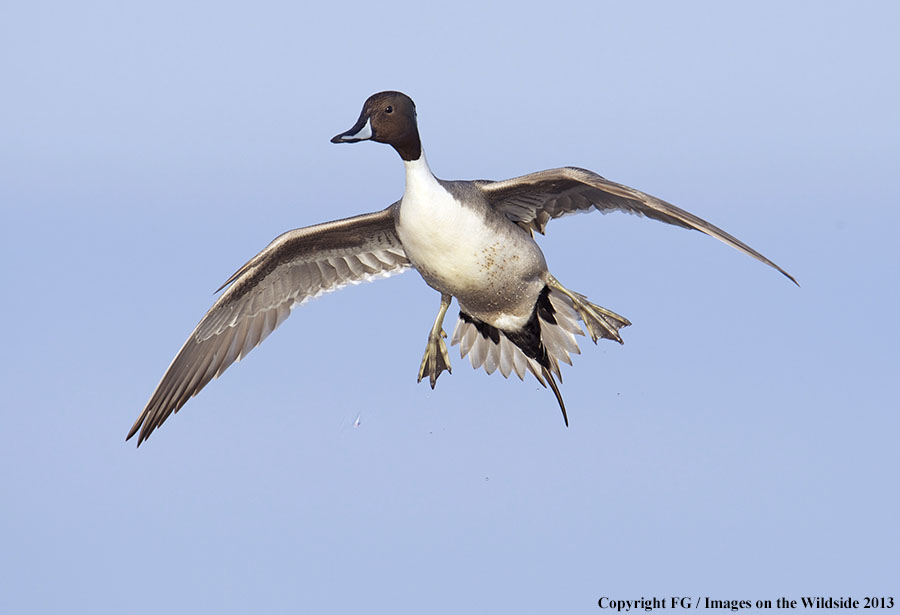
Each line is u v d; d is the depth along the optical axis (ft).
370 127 36.06
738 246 29.99
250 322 40.96
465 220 36.32
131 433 38.34
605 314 39.81
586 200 36.86
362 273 41.45
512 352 42.14
